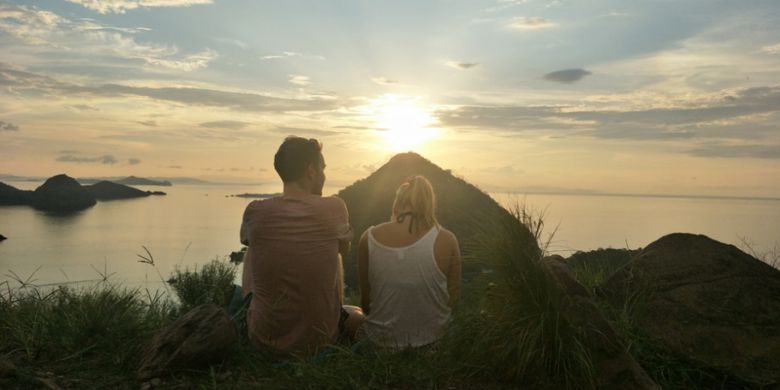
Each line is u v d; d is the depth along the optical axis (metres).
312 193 3.64
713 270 3.75
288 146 3.53
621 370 3.00
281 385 3.02
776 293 3.54
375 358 3.35
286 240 3.39
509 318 3.26
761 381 3.08
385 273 3.58
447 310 3.66
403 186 3.76
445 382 3.13
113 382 3.05
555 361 3.06
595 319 3.16
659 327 3.50
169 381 3.05
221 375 3.12
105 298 4.06
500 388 3.07
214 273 4.86
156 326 3.91
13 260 53.41
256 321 3.46
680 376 3.25
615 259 5.20
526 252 3.30
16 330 3.68
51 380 3.03
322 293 3.46
